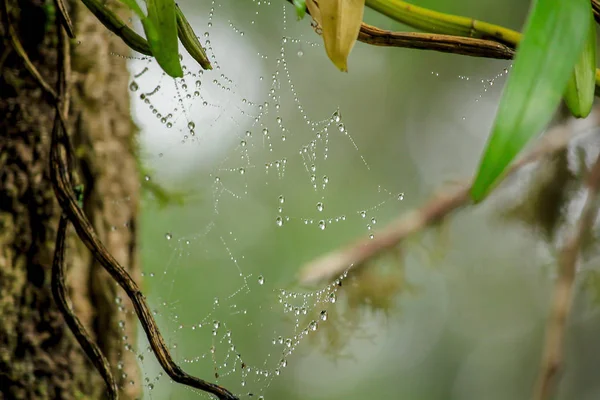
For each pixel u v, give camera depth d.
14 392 1.17
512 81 0.98
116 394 1.08
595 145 2.03
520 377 3.57
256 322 2.35
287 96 2.63
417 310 3.52
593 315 3.20
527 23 0.98
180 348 2.10
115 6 1.24
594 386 3.22
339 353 1.99
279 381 3.24
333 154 2.81
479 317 3.44
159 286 2.20
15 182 1.17
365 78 2.79
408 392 3.59
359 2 1.04
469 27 1.08
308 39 2.43
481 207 2.13
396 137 2.82
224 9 2.22
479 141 2.61
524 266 3.03
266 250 2.56
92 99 1.22
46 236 1.18
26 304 1.17
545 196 2.09
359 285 2.02
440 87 2.66
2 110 1.17
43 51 1.17
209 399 1.90
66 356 1.18
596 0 1.05
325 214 2.75
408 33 1.08
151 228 2.21
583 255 2.05
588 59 1.06
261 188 2.52
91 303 1.21
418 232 2.02
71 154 1.08
